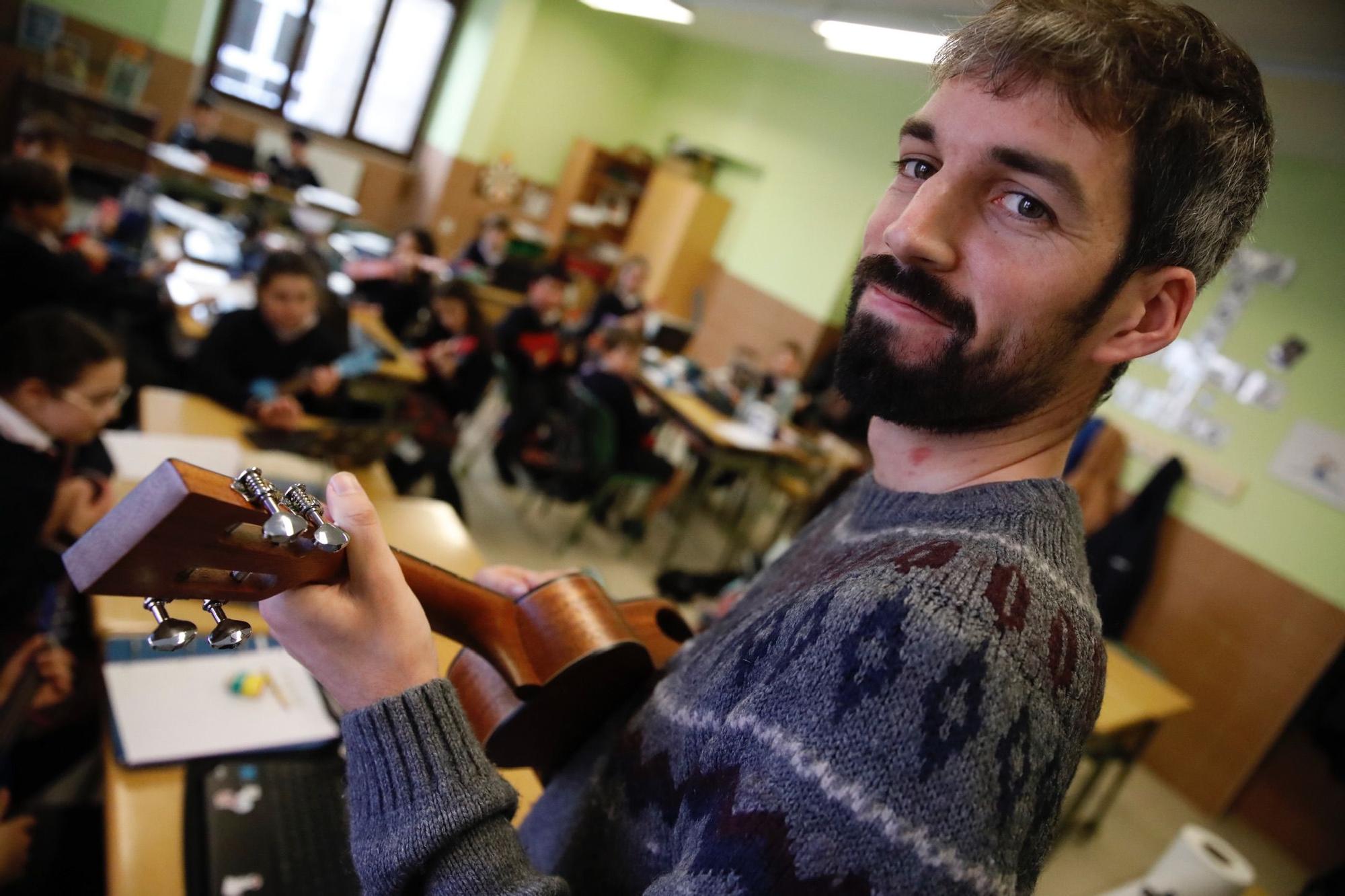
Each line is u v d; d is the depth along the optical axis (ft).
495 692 2.54
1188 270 1.72
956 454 1.92
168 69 22.71
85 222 16.96
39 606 5.54
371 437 7.78
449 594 2.35
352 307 13.73
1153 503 14.47
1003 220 1.68
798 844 1.30
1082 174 1.60
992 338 1.69
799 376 21.35
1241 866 6.01
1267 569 13.52
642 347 13.70
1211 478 14.08
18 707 4.98
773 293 23.72
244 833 3.63
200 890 3.39
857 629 1.40
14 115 18.67
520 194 27.32
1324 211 13.17
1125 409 15.07
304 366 10.19
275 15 23.88
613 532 15.34
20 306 9.67
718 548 16.37
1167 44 1.62
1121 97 1.58
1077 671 1.45
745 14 18.25
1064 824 10.94
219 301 11.44
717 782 1.51
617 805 1.95
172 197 17.08
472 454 15.81
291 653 1.78
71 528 5.79
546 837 2.23
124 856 3.42
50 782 5.32
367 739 1.72
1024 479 1.84
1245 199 1.75
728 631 2.08
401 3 25.20
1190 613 14.23
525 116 26.48
